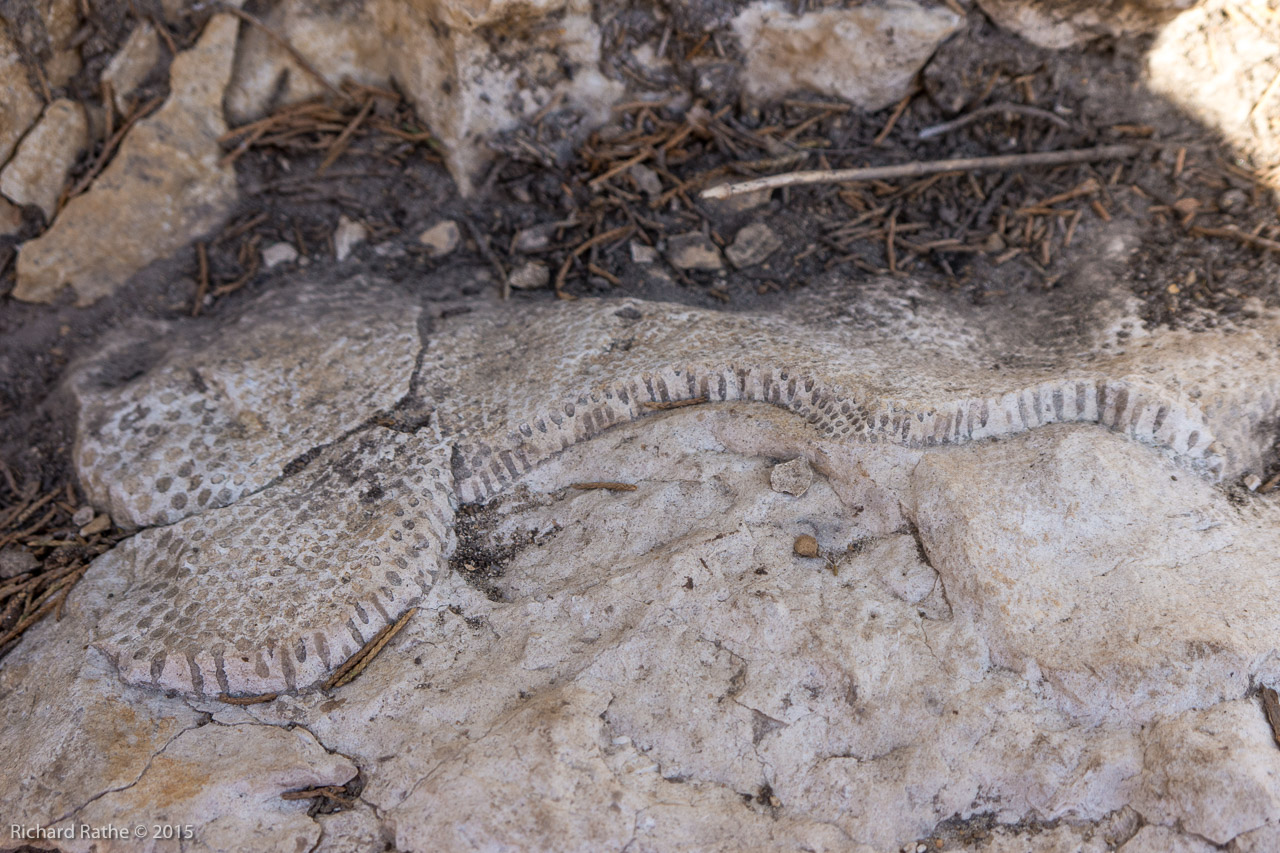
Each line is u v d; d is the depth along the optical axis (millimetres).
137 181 562
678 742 452
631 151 585
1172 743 437
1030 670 451
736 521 481
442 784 442
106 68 557
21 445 534
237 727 461
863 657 456
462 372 524
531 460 505
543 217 585
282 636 466
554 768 439
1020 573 461
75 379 536
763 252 565
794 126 593
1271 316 513
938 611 465
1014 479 474
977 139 586
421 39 571
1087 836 438
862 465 482
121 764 452
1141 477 476
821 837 439
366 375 523
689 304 553
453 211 588
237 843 442
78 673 467
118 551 494
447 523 496
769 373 501
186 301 567
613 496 497
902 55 574
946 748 445
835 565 476
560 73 577
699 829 439
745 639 461
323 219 584
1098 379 486
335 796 452
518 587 485
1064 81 580
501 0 542
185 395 521
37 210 555
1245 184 551
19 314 556
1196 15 560
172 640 468
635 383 505
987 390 490
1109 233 554
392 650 473
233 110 579
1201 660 444
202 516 493
